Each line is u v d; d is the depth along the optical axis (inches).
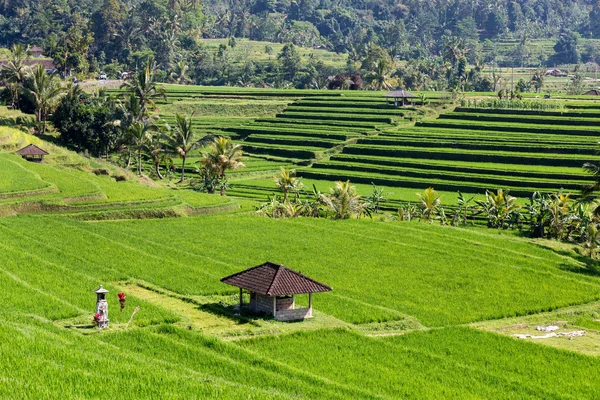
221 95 7746.1
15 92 5693.9
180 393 1266.0
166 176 5103.3
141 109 5216.5
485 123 6505.9
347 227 3282.5
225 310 2022.6
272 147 6097.4
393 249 2886.3
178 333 1742.1
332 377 1596.9
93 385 1250.6
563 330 2139.5
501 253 2997.0
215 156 4635.8
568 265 2886.3
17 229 2763.3
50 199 3213.6
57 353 1390.3
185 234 2970.0
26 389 1189.1
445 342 1910.7
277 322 1955.0
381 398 1435.8
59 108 5187.0
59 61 7770.7
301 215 4001.0
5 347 1385.3
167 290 2177.7
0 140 4377.5
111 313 1876.2
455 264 2723.9
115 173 4429.1
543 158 5329.7
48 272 2169.0
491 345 1905.8
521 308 2287.2
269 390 1403.8
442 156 5625.0
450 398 1508.4
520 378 1684.3
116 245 2635.3
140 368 1366.9
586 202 4170.8
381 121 6722.4
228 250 2746.1
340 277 2488.9
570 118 6402.6
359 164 5575.8
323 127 6540.4
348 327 1959.9
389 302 2255.2
